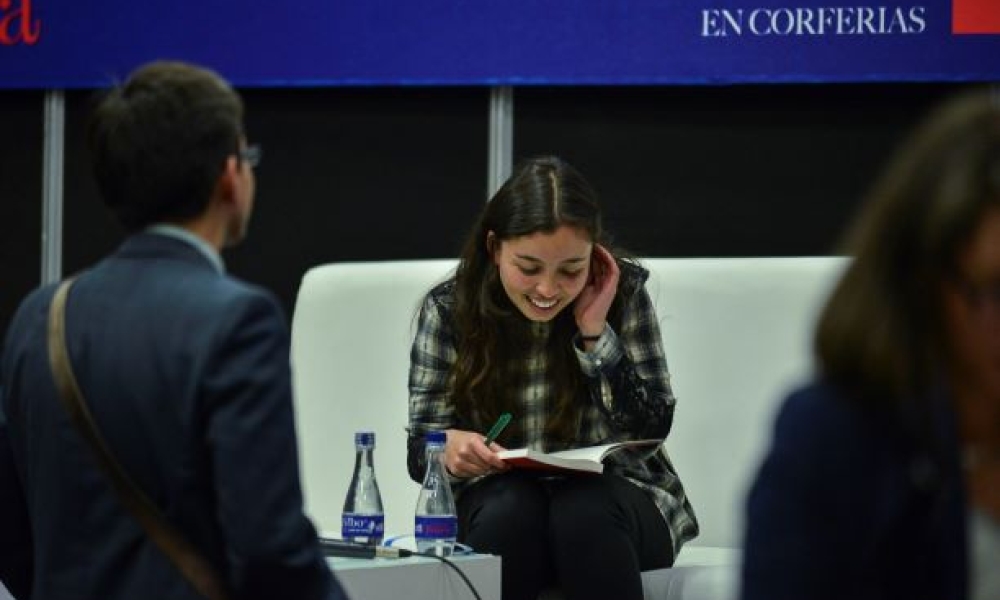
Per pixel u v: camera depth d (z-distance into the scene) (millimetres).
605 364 5953
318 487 7234
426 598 4988
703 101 8188
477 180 8414
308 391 7348
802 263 6996
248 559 2971
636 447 6059
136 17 8477
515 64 8141
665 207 8227
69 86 8578
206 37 8414
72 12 8547
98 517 3145
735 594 2324
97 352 3162
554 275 5816
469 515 5781
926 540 2125
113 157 3256
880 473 2129
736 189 8172
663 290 7082
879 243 2143
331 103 8523
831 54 7922
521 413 6125
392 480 7129
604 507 5656
